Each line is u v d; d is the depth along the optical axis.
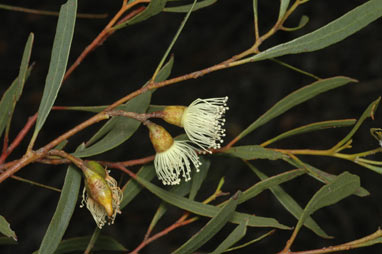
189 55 8.01
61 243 2.43
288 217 6.44
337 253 3.21
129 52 7.95
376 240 2.13
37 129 1.96
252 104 7.40
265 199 6.54
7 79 7.47
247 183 6.36
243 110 7.36
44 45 7.73
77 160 1.98
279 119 7.11
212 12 8.28
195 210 2.26
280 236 6.31
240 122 7.22
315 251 2.15
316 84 2.28
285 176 2.23
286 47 2.07
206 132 2.16
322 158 6.73
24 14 7.79
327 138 7.00
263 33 7.93
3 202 6.08
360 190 2.26
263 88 7.52
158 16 8.27
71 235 6.11
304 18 2.15
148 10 2.06
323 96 7.27
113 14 8.09
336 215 6.43
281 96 7.38
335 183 2.09
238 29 8.13
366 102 7.24
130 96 2.06
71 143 6.78
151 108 2.52
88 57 7.75
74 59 7.74
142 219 6.45
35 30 7.77
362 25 2.04
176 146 2.16
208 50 8.02
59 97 7.27
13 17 7.75
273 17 7.97
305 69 7.48
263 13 8.06
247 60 2.07
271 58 2.25
